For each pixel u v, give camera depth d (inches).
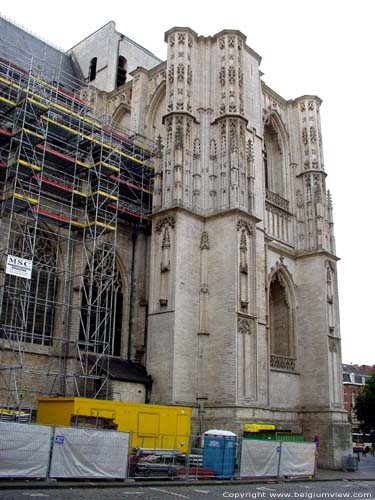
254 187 1732.3
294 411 1807.3
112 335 1658.5
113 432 941.8
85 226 1549.0
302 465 1236.5
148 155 1881.2
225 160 1683.1
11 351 1391.5
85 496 752.3
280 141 2113.7
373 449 3900.1
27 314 1433.3
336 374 1851.6
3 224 1445.6
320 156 2084.2
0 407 1273.4
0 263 1417.3
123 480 944.9
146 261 1771.7
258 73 1947.6
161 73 2016.5
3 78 1569.9
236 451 1121.4
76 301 1546.5
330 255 1961.1
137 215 1740.9
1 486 777.6
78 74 2576.3
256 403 1502.2
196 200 1669.5
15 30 2299.5
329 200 2064.5
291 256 1974.7
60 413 1224.8
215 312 1563.7
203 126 1753.2
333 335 1879.9
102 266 1621.6
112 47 2508.6
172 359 1491.1
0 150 1519.4
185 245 1600.6
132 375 1519.4
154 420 1312.7
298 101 2162.9
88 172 1630.2
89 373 1473.9
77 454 890.1
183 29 1815.9
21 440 831.7
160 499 773.9
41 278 1525.6
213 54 1838.1
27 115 1486.2
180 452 1151.0
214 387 1499.8
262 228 1768.0
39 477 844.0
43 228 1547.7
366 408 3484.3
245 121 1740.9
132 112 2042.3
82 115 1756.9
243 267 1582.2
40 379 1440.7
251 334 1553.9
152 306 1594.5
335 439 1736.0
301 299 1942.7
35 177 1444.4
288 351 1889.8
